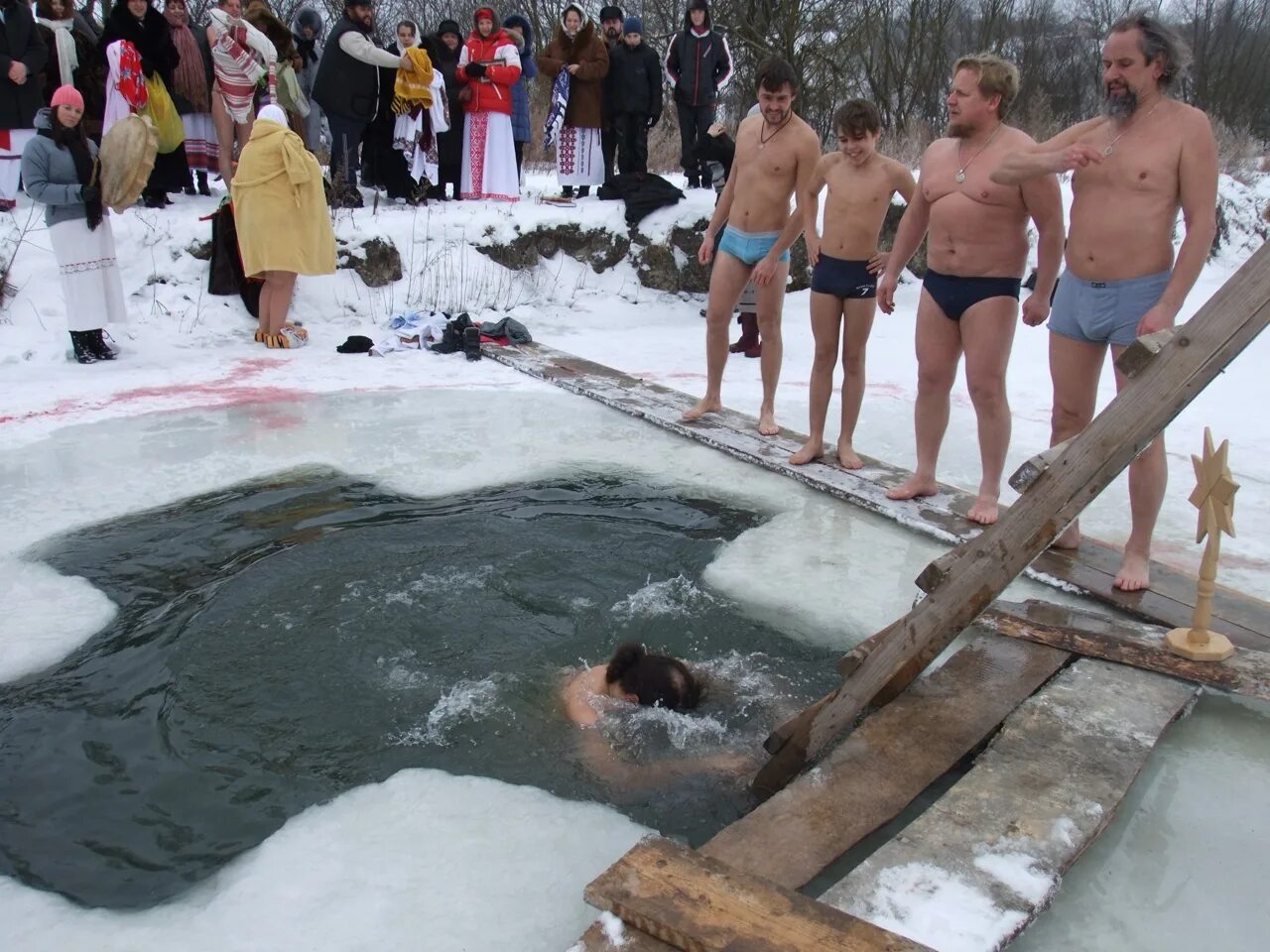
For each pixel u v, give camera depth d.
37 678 3.53
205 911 2.47
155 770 3.04
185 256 9.52
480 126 11.53
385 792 2.92
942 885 2.33
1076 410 4.13
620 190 11.96
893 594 4.30
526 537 4.80
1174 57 3.58
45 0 9.55
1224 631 3.72
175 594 4.18
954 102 4.36
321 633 3.82
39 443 6.15
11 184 9.52
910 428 6.89
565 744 3.17
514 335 9.42
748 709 3.38
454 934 2.38
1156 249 3.71
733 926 2.08
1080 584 4.16
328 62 10.33
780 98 5.75
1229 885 2.52
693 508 5.32
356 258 10.19
